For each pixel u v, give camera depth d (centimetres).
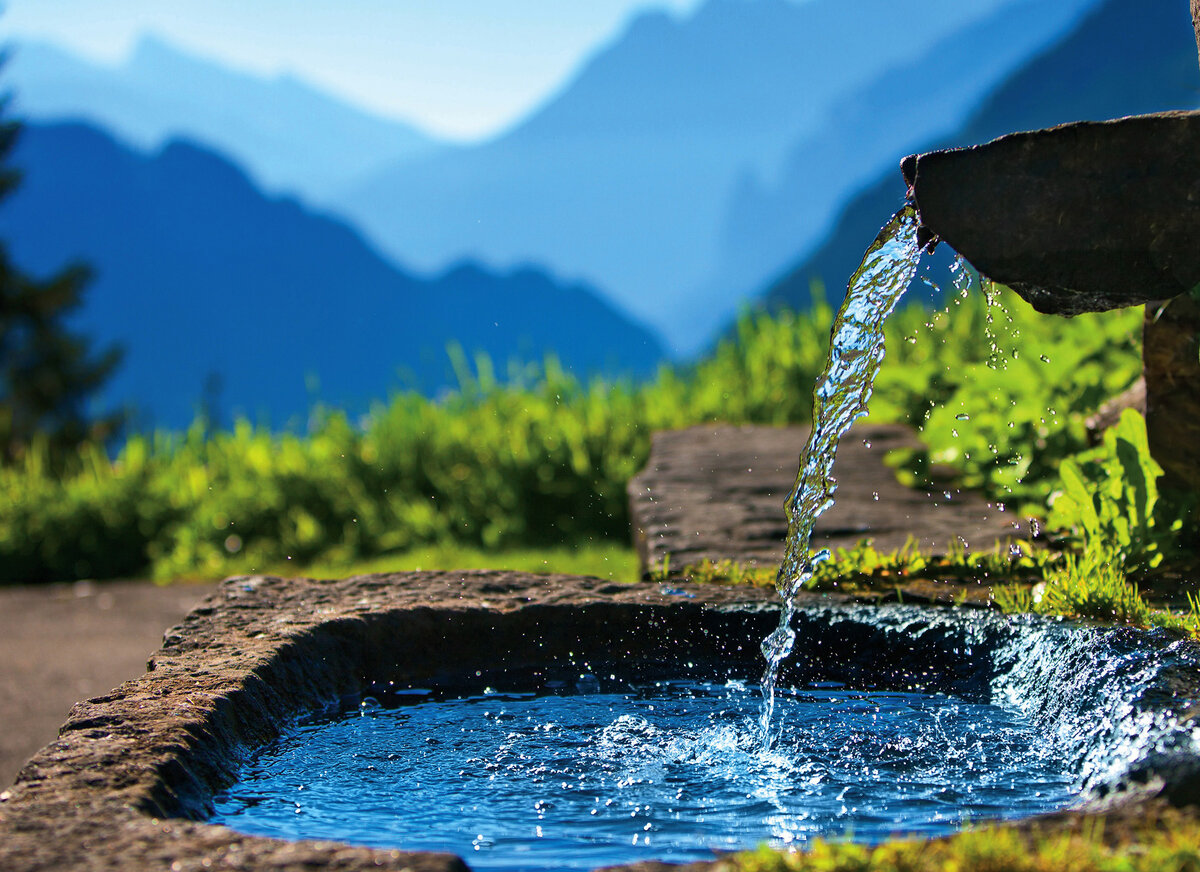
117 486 1018
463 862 165
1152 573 394
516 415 945
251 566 898
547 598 359
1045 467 520
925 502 569
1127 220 246
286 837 205
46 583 971
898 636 326
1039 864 154
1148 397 416
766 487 622
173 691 260
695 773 246
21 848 169
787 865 159
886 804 221
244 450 1052
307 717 294
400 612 341
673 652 344
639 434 917
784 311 1103
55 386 2386
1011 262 254
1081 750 240
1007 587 373
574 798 230
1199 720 215
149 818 183
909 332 941
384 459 945
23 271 2436
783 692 310
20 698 559
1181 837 164
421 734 279
